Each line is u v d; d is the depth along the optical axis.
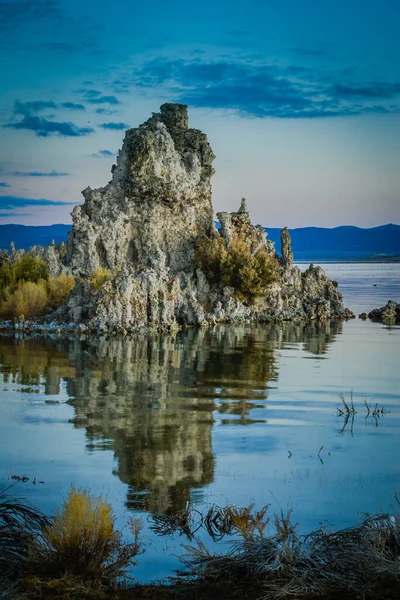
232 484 24.72
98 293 76.94
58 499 22.80
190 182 96.12
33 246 98.56
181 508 22.34
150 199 94.06
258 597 16.55
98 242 91.94
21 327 73.75
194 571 17.89
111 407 36.50
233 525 20.89
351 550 17.78
